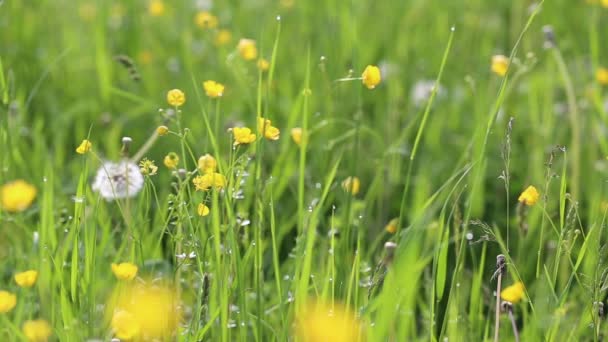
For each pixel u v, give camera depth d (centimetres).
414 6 966
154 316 376
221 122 739
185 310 443
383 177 633
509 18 973
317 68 814
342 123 712
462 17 974
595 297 415
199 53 902
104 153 724
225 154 669
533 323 422
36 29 905
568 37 874
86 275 427
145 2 1025
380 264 405
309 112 719
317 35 891
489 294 477
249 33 927
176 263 429
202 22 820
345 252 470
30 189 425
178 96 444
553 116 764
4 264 497
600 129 683
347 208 480
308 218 459
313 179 656
